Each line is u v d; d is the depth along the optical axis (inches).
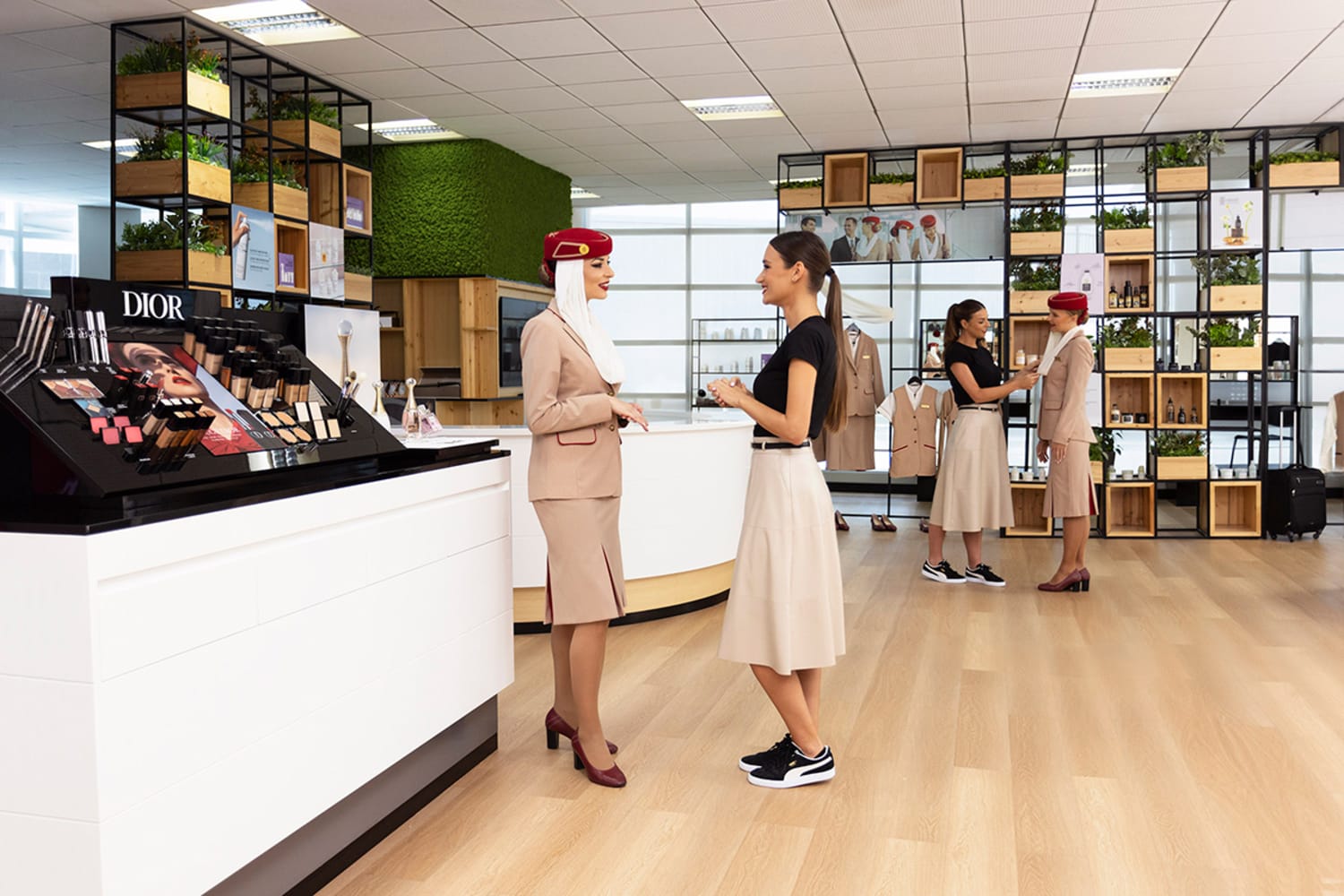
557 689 141.2
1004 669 182.7
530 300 402.3
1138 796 126.6
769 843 114.5
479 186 366.3
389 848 113.7
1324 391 370.3
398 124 341.4
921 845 113.8
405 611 116.5
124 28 242.2
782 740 136.6
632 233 524.4
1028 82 291.3
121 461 86.2
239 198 262.5
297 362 123.0
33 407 84.8
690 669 183.5
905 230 369.4
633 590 218.7
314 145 282.5
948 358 260.4
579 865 109.7
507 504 140.7
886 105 315.9
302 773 99.2
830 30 245.9
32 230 505.4
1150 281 342.3
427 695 121.3
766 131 351.6
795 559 125.9
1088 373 243.1
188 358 107.4
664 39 252.2
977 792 128.1
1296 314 370.9
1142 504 348.2
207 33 249.9
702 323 515.5
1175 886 103.9
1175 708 160.4
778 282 129.3
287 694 96.8
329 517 102.1
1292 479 324.8
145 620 80.0
